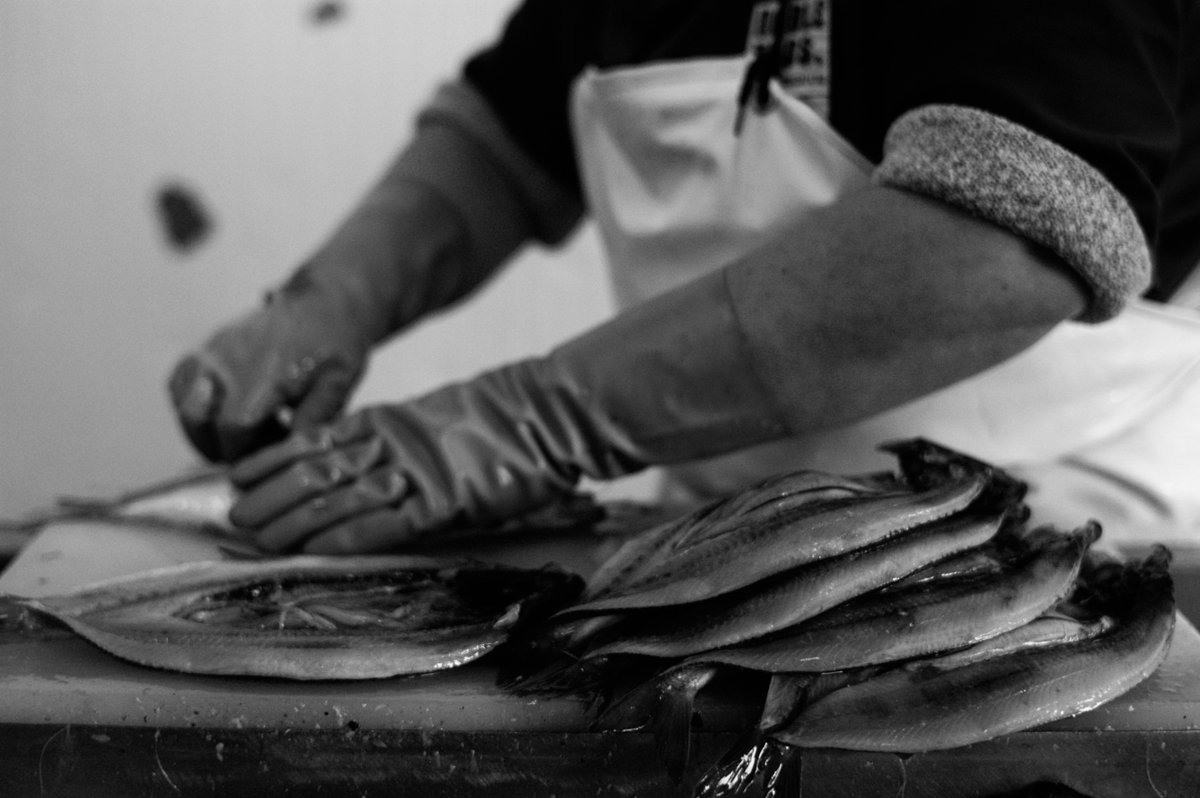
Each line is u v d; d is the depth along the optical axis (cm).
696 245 179
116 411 382
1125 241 138
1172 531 174
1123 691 122
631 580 132
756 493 135
